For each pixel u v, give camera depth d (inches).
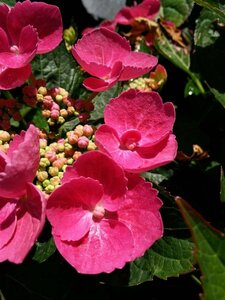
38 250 7.7
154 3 11.6
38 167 7.3
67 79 9.5
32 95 8.3
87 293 7.8
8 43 8.0
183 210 6.3
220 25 10.1
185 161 9.6
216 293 6.5
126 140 7.5
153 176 9.3
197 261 6.4
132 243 6.9
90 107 8.5
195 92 10.9
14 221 6.9
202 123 10.6
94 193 7.0
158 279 8.7
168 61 11.4
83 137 7.8
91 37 8.2
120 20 11.9
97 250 7.0
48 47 8.1
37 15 8.0
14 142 7.0
